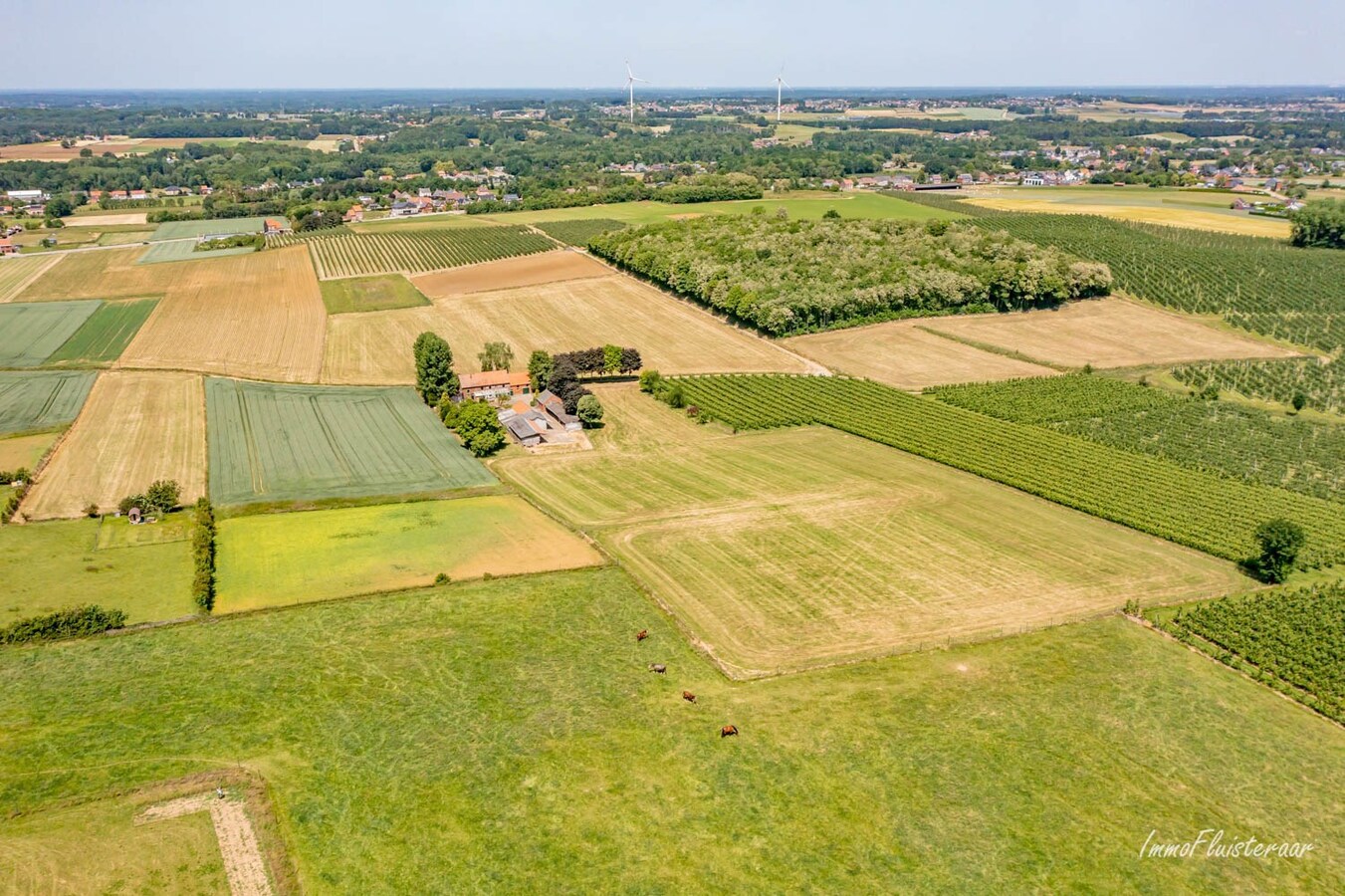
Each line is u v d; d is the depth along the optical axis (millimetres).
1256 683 71438
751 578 86688
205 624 77250
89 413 129625
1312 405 137375
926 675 71312
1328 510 101375
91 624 75875
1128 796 58906
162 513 98812
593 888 51500
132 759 60969
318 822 56094
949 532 96938
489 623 77938
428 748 62531
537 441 123625
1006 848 54656
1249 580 87562
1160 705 68188
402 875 52344
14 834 54656
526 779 59719
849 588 84812
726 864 53250
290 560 88812
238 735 63500
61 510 99812
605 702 67625
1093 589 85188
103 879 51719
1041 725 65562
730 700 68062
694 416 132625
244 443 119562
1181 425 127250
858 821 56500
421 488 106562
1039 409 131875
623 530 97062
